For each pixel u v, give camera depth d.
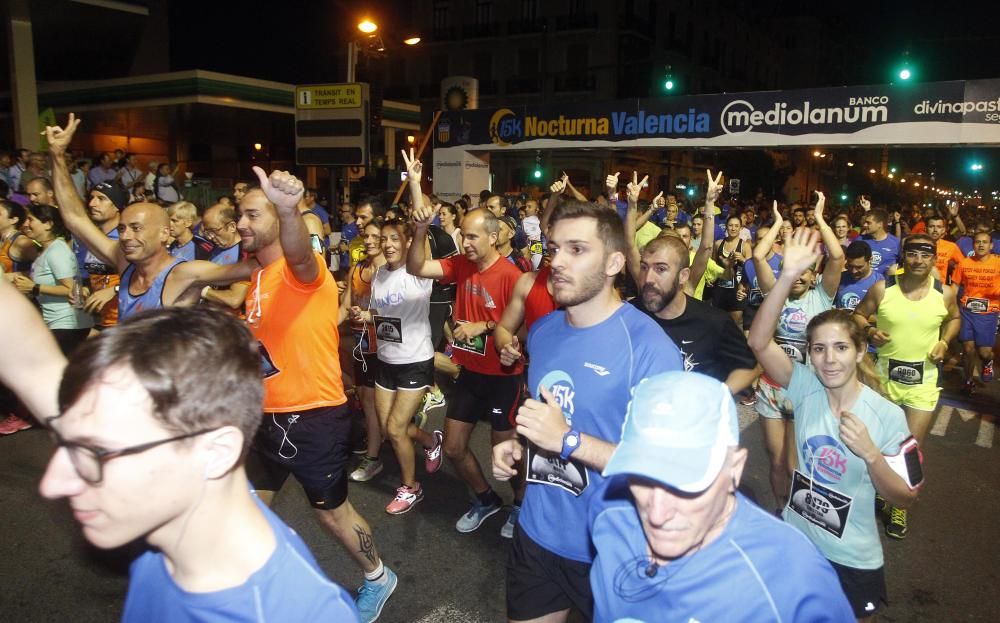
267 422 3.15
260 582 1.14
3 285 1.47
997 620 3.53
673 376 1.46
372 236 5.17
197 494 1.10
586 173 37.06
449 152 18.30
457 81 26.25
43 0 26.36
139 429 1.03
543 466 2.38
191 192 17.55
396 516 4.55
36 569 3.81
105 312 5.41
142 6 29.59
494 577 3.85
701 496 1.36
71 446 1.04
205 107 28.00
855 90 13.30
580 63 40.47
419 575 3.85
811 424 2.74
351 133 12.98
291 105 29.44
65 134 4.12
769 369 2.87
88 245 4.25
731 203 22.97
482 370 4.14
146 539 1.12
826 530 2.67
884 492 2.42
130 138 34.72
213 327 1.13
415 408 4.54
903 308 4.75
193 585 1.15
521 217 13.80
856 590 2.62
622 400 2.26
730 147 14.85
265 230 3.13
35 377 1.48
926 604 3.66
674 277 3.41
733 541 1.41
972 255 7.74
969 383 7.72
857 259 5.91
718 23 51.41
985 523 4.59
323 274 3.12
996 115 12.18
